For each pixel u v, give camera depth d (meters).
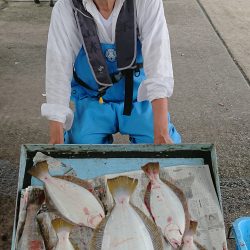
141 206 1.19
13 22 4.04
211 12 4.27
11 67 3.23
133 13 1.55
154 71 1.53
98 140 1.74
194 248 1.12
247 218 1.46
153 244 1.12
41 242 1.12
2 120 2.64
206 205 1.20
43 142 2.46
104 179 1.25
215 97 2.89
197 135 2.52
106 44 1.60
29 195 1.21
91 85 1.71
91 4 1.54
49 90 1.55
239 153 2.38
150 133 1.73
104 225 1.15
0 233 1.87
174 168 1.28
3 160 2.31
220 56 3.41
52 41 1.57
